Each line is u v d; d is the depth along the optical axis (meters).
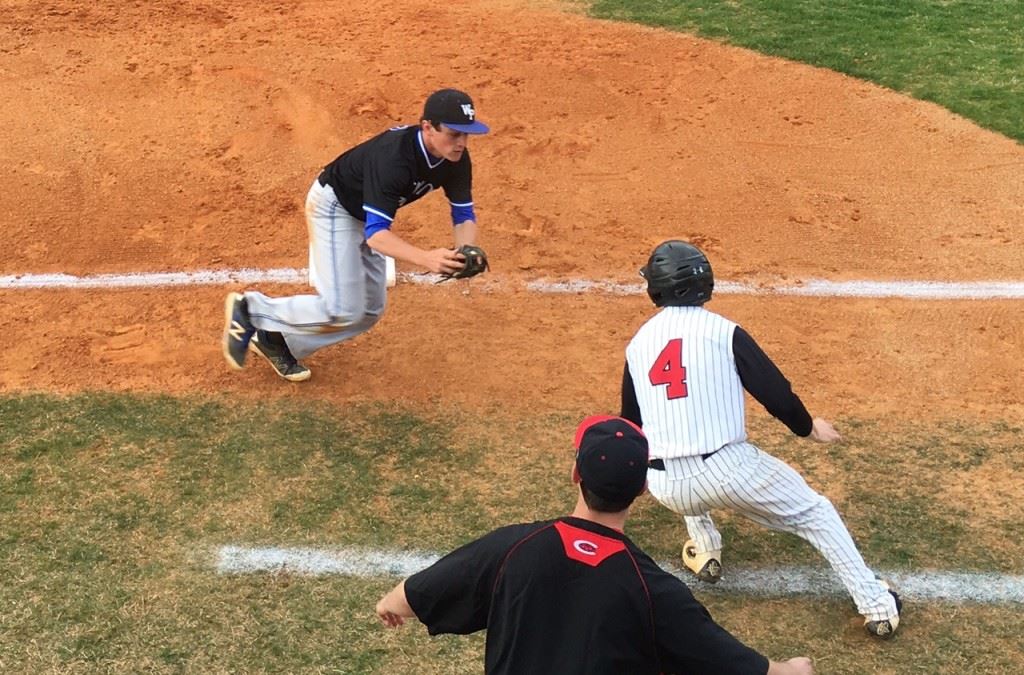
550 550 2.71
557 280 7.05
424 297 6.86
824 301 6.79
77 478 5.11
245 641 4.17
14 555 4.58
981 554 4.76
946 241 7.45
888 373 6.10
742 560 4.74
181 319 6.54
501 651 2.71
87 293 6.77
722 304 6.74
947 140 8.77
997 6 11.96
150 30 10.41
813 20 11.39
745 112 9.19
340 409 5.75
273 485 5.12
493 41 10.55
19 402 5.70
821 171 8.31
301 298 5.60
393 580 4.52
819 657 4.20
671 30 11.03
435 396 5.89
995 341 6.37
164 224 7.52
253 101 8.99
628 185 8.10
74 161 8.12
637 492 2.74
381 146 4.91
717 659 2.65
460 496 5.09
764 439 5.58
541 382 6.03
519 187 8.05
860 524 4.96
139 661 4.05
